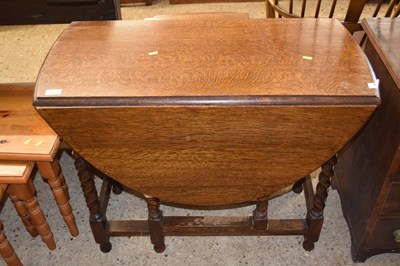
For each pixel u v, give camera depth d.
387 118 1.19
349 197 1.54
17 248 1.60
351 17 1.55
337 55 1.08
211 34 1.19
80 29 1.22
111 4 1.32
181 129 1.04
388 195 1.23
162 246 1.54
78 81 1.02
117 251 1.58
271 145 1.08
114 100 0.98
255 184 1.21
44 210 1.75
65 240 1.63
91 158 1.13
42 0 1.30
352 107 0.98
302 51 1.10
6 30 2.91
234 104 0.97
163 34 1.19
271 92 0.98
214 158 1.12
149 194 1.25
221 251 1.57
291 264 1.52
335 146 1.09
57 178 1.42
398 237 1.35
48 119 1.02
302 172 1.17
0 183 1.27
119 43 1.15
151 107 0.98
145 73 1.04
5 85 1.55
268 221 1.49
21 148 1.26
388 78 1.17
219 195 1.25
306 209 1.71
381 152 1.23
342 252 1.55
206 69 1.05
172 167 1.15
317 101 0.97
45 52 2.68
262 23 1.23
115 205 1.76
